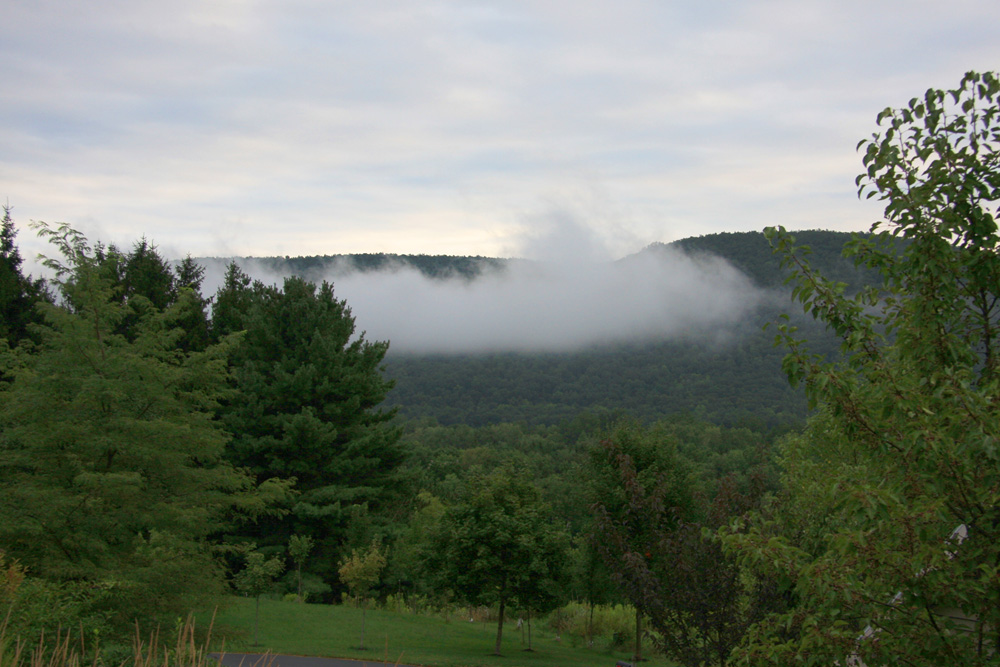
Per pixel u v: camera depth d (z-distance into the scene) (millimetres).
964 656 4082
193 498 15086
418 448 105375
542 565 22766
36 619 7598
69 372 14039
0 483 13625
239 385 36562
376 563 24188
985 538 4281
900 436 4496
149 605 12875
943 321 4598
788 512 9438
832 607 4414
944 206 4625
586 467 23719
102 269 14680
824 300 4996
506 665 20938
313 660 19453
